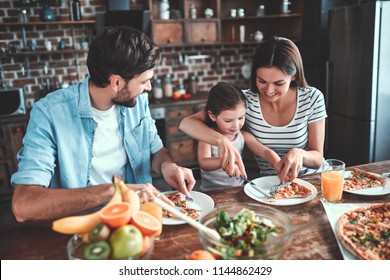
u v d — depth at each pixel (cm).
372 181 142
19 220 111
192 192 137
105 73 123
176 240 104
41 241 106
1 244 105
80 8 374
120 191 90
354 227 105
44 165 122
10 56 368
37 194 110
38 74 381
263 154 162
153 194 110
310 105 172
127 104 135
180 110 377
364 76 333
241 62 454
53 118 132
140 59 122
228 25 439
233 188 143
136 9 378
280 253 86
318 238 103
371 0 370
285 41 158
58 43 375
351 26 339
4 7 356
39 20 370
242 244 87
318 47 384
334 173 125
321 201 128
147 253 84
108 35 122
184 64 429
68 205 109
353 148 357
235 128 166
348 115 358
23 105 340
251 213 99
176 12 395
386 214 112
